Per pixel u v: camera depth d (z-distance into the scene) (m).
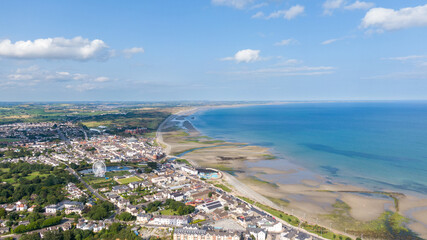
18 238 192.00
